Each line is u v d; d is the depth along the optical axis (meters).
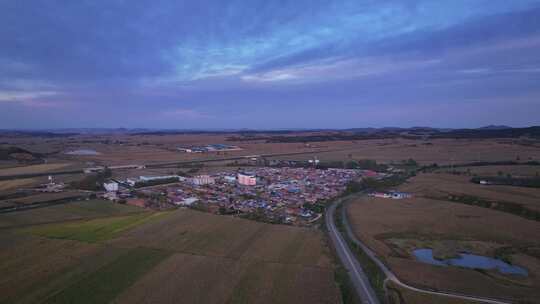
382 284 67.31
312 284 63.78
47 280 63.44
